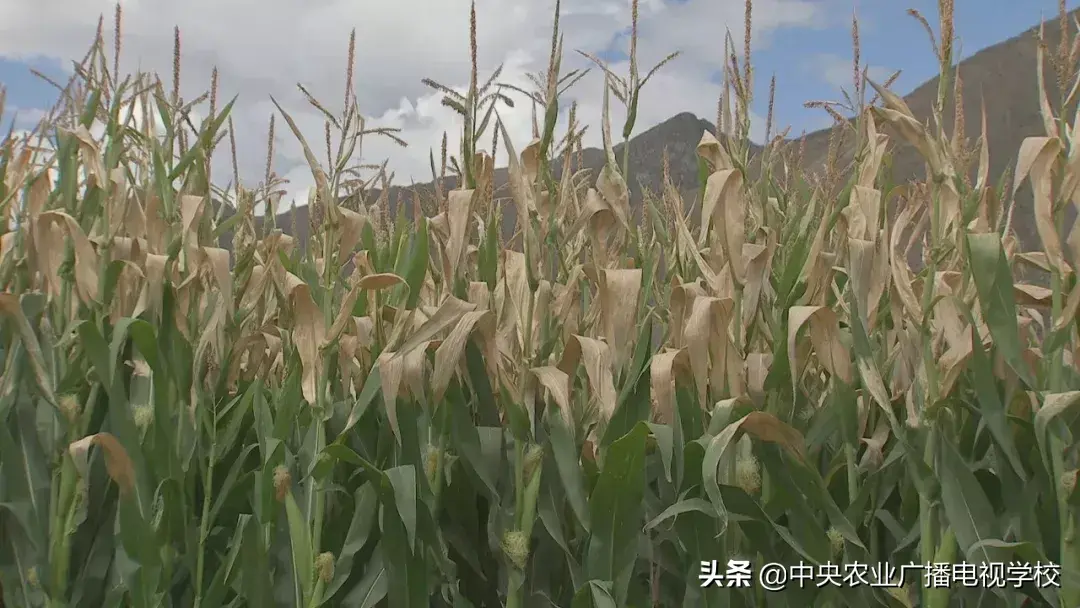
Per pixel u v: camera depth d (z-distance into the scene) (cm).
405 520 162
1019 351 171
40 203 224
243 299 231
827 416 188
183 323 201
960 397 199
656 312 217
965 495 177
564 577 192
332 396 204
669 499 188
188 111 210
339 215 196
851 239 181
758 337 210
